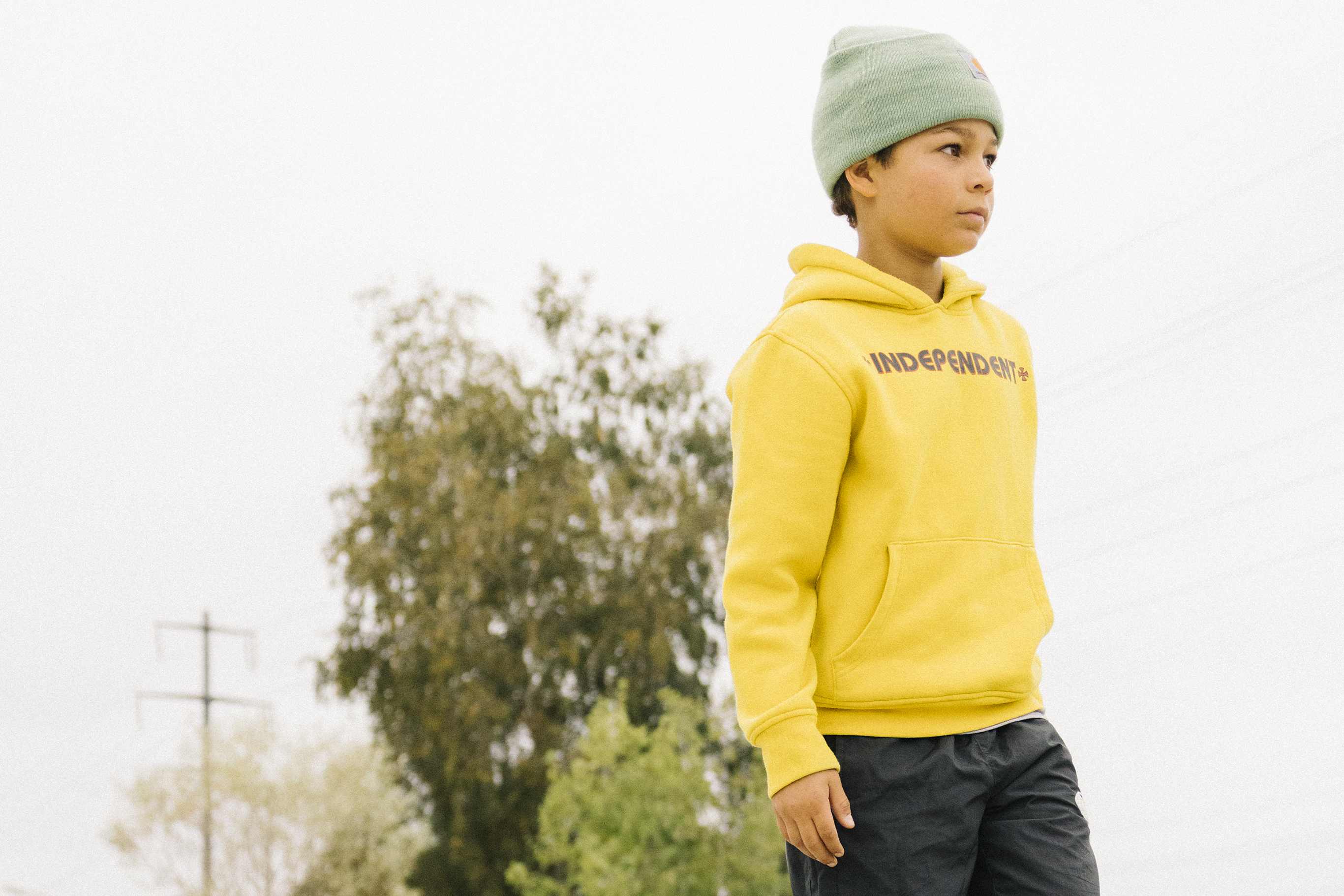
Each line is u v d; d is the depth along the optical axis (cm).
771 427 163
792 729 150
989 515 165
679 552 2230
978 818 152
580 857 1750
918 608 158
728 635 160
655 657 2131
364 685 2261
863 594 159
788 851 163
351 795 2384
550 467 2284
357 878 2353
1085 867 151
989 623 161
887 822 151
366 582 2261
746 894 1664
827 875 154
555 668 2231
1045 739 159
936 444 164
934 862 150
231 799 2355
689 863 1708
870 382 162
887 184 171
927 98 167
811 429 161
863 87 171
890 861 150
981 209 169
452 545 2234
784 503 160
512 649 2216
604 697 2227
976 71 171
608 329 2398
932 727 155
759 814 1727
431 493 2283
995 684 156
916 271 175
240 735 2414
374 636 2278
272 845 2359
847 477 164
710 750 1938
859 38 178
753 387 167
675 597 2234
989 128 171
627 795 1725
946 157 168
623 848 1695
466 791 2192
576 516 2255
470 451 2283
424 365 2412
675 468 2350
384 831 2397
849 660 158
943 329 172
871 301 170
